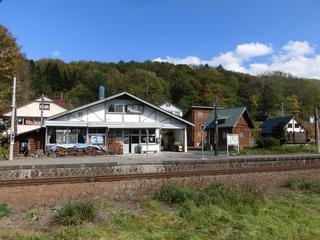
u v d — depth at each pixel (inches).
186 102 3080.7
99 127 1366.9
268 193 454.6
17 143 1212.5
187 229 284.0
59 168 659.4
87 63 3981.3
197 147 1978.3
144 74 3501.5
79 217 292.5
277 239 286.0
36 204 369.7
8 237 255.3
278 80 4409.5
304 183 511.2
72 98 3056.1
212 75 3927.2
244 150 1561.3
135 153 1412.4
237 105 3378.4
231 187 426.6
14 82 1096.2
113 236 262.8
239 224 300.5
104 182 536.4
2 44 1437.0
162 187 409.4
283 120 2315.5
